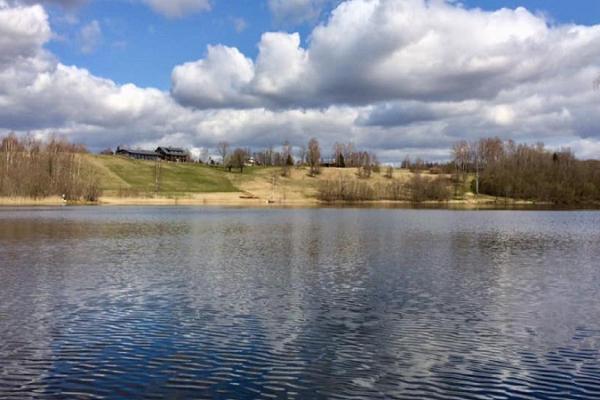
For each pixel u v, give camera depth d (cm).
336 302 2919
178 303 2889
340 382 1820
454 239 6222
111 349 2130
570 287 3362
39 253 4856
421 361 2017
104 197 16612
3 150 16975
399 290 3238
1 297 3022
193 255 4769
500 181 19475
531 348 2167
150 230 7262
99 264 4228
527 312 2730
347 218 10150
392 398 1703
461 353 2105
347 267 4091
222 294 3112
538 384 1819
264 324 2480
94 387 1766
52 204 14700
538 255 4838
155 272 3859
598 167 19475
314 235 6669
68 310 2733
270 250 5128
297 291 3200
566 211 13350
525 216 11044
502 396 1723
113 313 2672
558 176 18712
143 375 1869
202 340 2245
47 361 1997
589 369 1950
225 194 19312
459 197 19150
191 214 11119
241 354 2078
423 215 11331
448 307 2822
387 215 11306
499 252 5041
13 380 1820
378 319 2569
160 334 2327
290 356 2059
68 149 18400
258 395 1714
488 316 2645
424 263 4309
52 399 1673
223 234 6762
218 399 1681
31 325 2456
